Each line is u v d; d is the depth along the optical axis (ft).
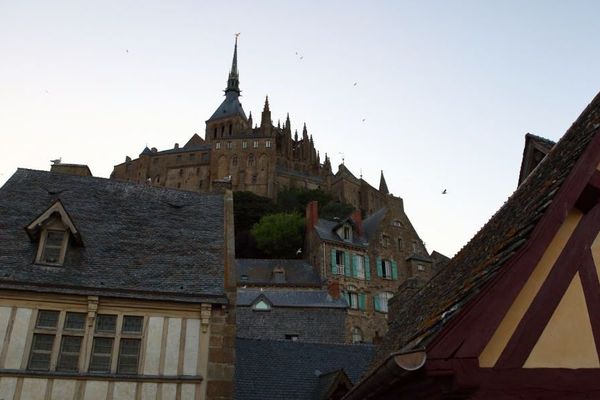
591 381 12.28
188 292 43.19
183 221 57.00
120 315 41.78
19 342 38.91
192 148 361.92
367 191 349.41
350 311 145.48
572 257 13.33
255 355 60.03
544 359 12.37
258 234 224.12
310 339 102.17
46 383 37.93
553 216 13.12
